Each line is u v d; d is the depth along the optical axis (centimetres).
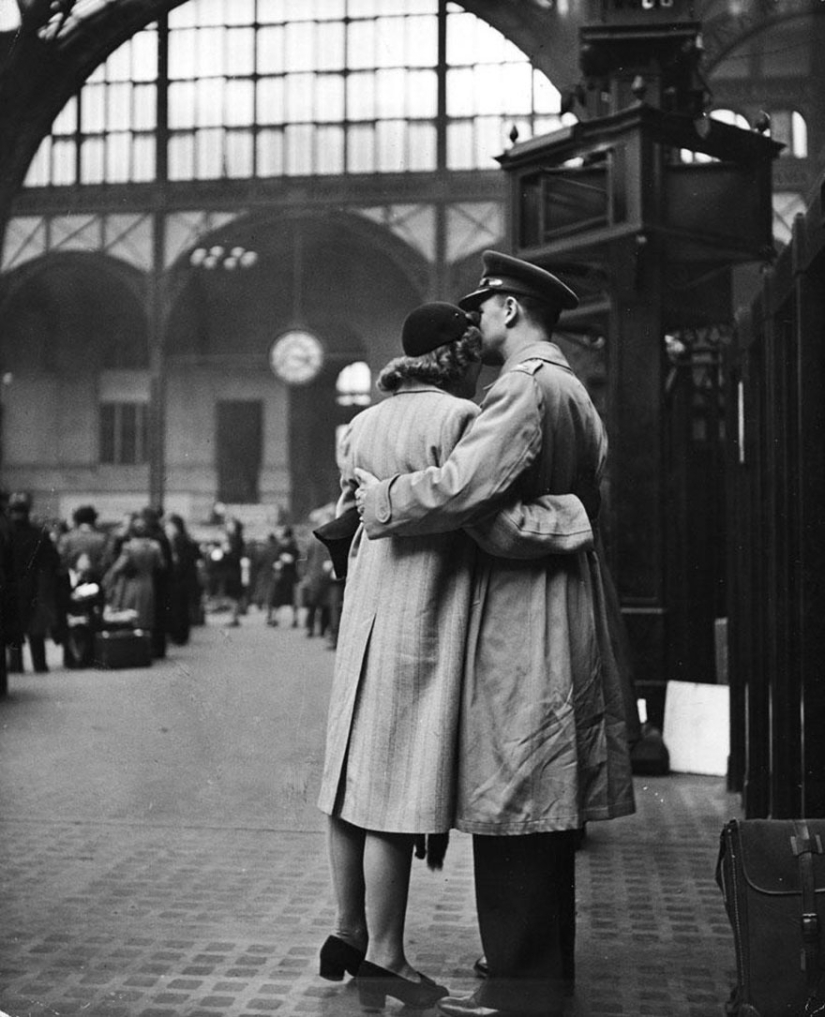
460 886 346
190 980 266
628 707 392
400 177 2125
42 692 830
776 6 863
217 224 2344
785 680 354
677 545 672
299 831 409
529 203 595
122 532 1238
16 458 3244
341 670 246
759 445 407
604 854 384
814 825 228
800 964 217
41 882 347
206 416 3262
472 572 238
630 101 575
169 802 455
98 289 3141
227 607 1866
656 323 578
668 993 258
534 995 230
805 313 312
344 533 259
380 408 255
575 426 241
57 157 2389
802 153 1076
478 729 228
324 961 257
